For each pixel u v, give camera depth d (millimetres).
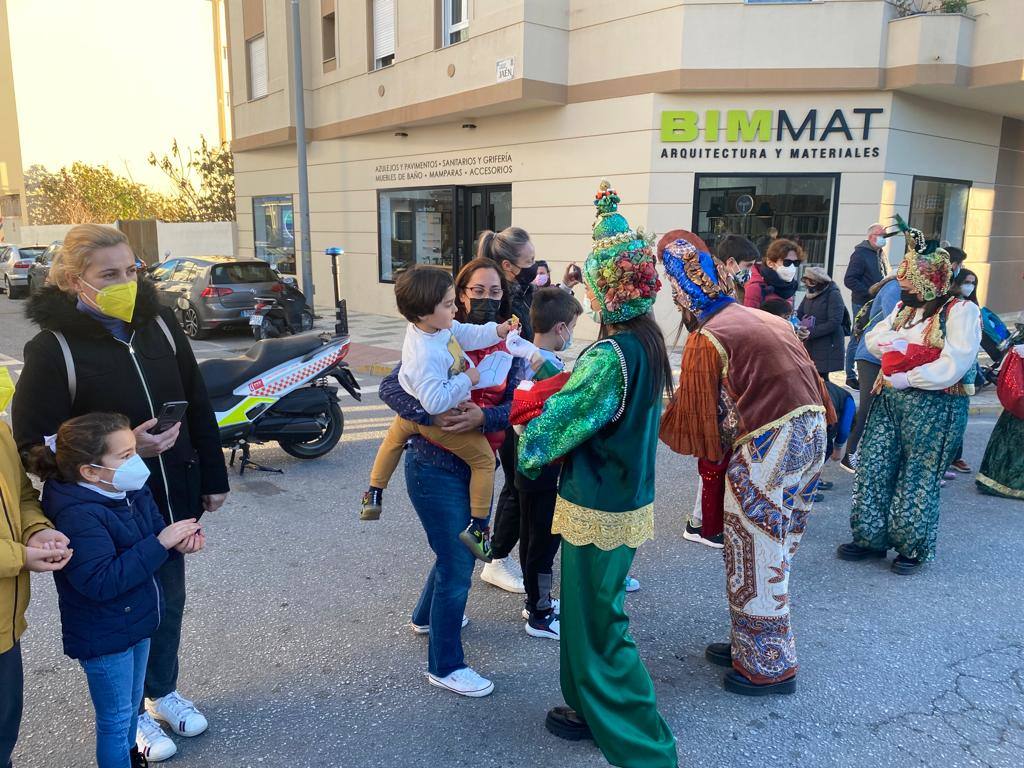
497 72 11844
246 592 3992
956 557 4445
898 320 4246
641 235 2539
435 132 14352
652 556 4469
